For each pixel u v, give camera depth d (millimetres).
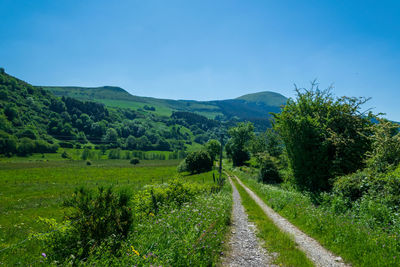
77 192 5852
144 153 151375
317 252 6883
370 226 8383
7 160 100625
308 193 17234
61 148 146375
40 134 158875
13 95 184875
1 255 5855
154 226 6605
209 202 11617
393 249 5934
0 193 33531
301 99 20891
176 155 152500
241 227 9812
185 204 10984
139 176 63469
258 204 17578
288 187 23156
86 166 90062
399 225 7672
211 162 79000
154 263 4551
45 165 86625
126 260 4551
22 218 16156
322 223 8961
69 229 5215
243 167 69562
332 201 12414
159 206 9875
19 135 136750
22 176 57969
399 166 11133
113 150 140125
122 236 5598
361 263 5777
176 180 13992
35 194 32625
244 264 5824
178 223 7207
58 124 178875
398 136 12250
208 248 5902
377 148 13227
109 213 5684
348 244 6883
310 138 18922
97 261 4406
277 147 60625
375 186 11352
